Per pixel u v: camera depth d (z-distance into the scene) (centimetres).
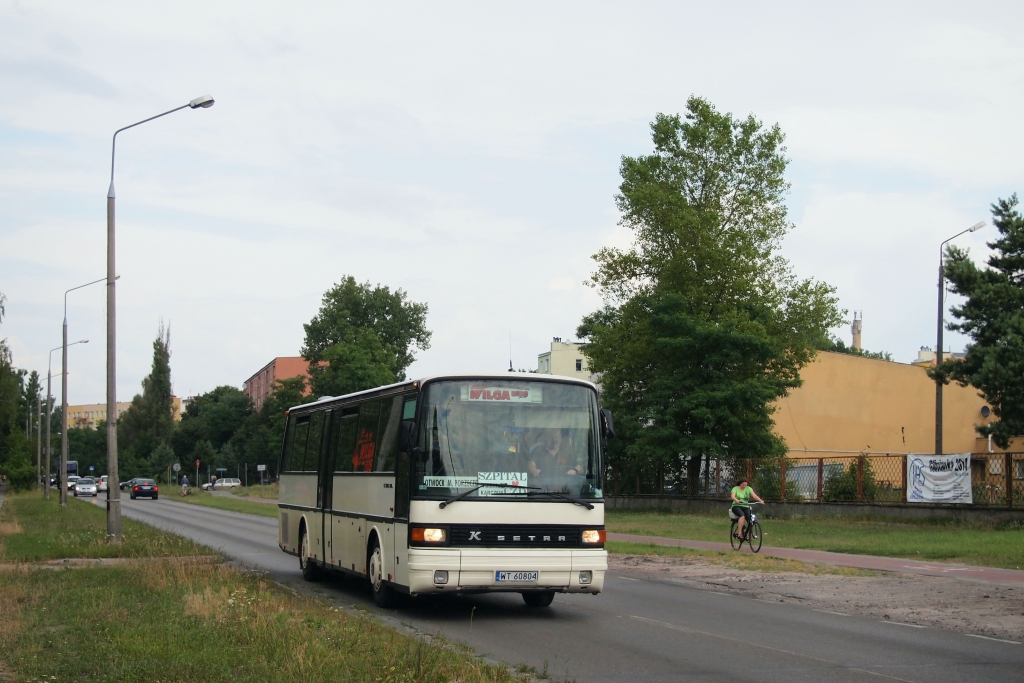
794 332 5153
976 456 2988
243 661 916
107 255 2625
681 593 1681
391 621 1307
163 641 998
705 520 3853
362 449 1569
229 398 14725
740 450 4556
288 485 2075
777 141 5088
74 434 16312
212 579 1598
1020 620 1335
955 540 2492
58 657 924
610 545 2659
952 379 3366
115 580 1602
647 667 991
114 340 2603
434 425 1309
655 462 4716
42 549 2327
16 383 6500
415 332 10450
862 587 1723
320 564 1786
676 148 5116
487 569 1275
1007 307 3347
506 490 1302
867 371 6669
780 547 2580
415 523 1281
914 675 955
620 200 5153
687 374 4575
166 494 9512
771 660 1035
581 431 1352
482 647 1105
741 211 5031
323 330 10056
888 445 6656
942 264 3522
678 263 4800
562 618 1362
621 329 5088
